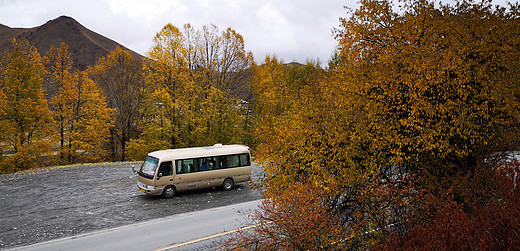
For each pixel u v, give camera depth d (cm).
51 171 1991
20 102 2545
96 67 3106
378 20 929
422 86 778
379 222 703
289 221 615
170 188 1510
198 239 982
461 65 777
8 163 2467
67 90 2827
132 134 3278
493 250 365
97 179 1806
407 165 924
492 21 840
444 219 414
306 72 3331
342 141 860
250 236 870
